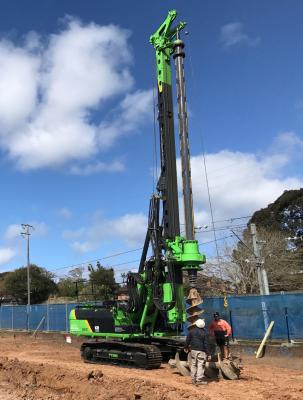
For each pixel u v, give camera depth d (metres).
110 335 17.67
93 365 17.75
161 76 16.75
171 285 15.37
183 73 16.58
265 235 50.34
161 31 17.27
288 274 49.16
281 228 61.81
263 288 33.28
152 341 17.58
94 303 21.70
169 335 16.22
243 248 48.34
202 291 43.53
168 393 11.84
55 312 34.75
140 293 16.55
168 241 15.54
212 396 11.64
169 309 15.45
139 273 16.62
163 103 16.50
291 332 19.72
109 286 19.94
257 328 20.77
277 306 20.34
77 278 70.56
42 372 15.90
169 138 16.30
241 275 48.06
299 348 18.36
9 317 39.88
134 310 16.61
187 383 13.38
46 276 69.88
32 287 67.31
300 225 60.94
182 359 16.97
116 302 17.73
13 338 34.81
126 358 16.84
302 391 12.28
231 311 21.77
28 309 37.69
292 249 54.22
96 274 55.16
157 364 16.20
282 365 17.66
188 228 15.48
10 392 14.23
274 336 20.19
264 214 64.12
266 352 19.34
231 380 13.84
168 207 15.77
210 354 13.85
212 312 22.30
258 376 14.84
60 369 15.95
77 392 13.21
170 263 15.42
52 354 23.88
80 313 19.20
